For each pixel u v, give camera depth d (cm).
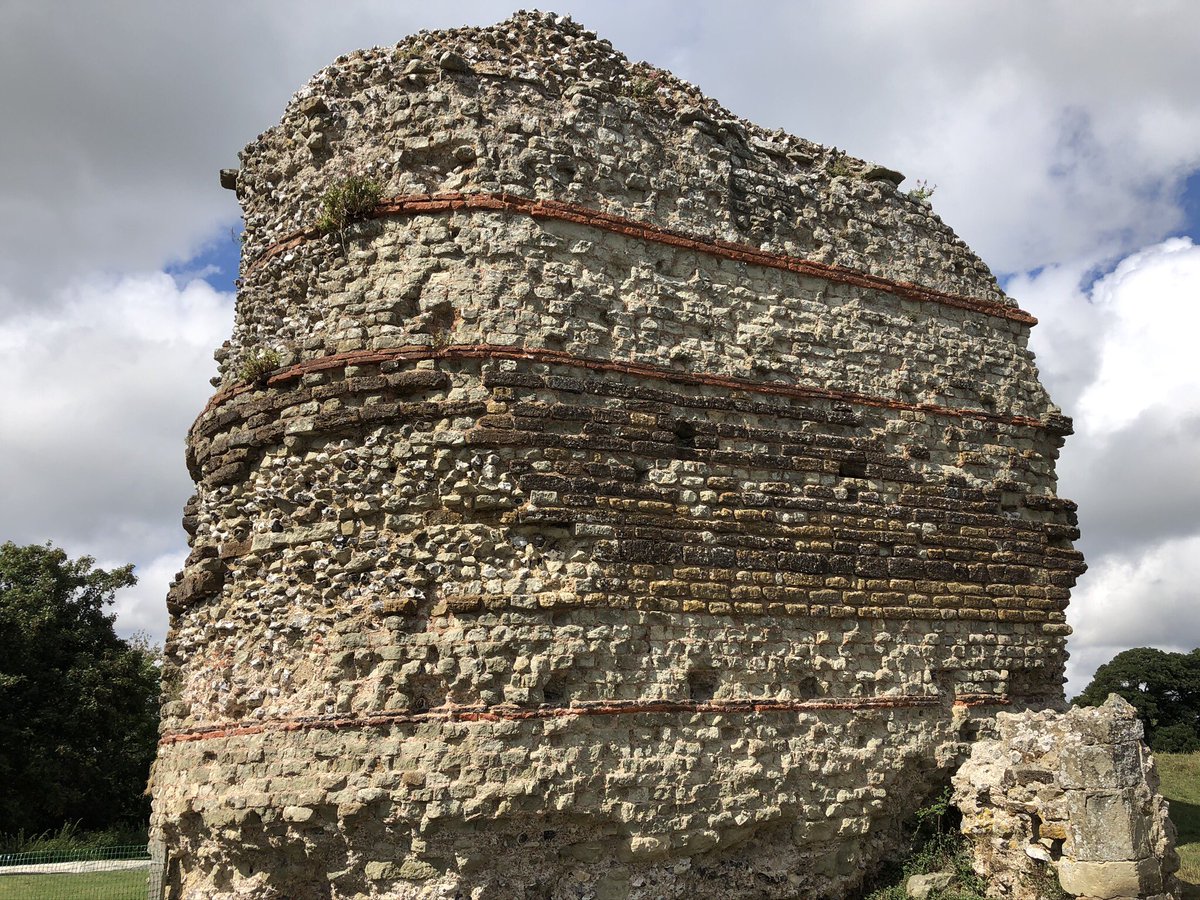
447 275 1445
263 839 1307
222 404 1577
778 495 1537
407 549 1355
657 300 1534
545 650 1318
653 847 1311
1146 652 4384
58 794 3528
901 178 1873
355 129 1570
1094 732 1333
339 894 1264
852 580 1565
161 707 1606
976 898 1415
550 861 1283
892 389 1716
